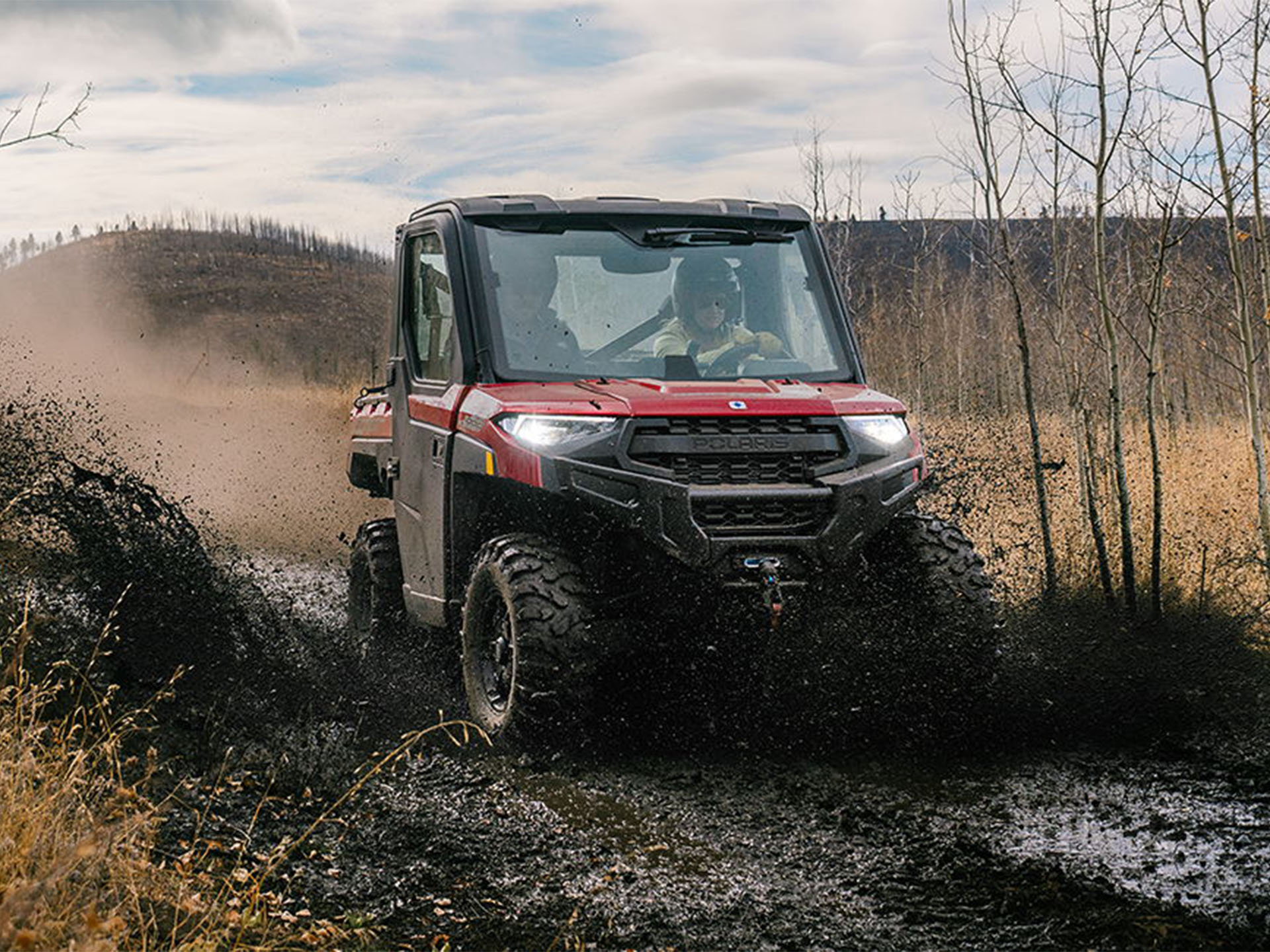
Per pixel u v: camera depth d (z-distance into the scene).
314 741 5.32
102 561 6.70
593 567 5.50
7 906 2.56
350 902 3.64
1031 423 8.02
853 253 21.12
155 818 3.70
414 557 6.57
